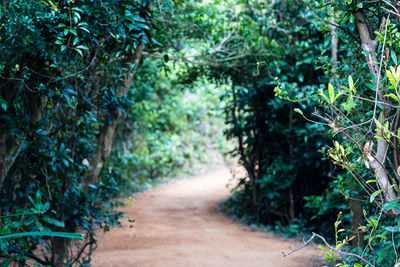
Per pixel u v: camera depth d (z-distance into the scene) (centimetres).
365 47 198
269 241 591
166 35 491
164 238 609
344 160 190
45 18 253
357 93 229
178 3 359
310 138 673
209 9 568
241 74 672
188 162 1616
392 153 201
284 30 632
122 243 560
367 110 217
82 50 304
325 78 623
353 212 335
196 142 1666
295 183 732
